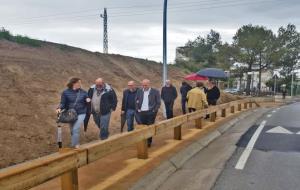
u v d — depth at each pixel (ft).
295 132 48.16
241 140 41.81
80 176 25.00
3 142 33.32
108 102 35.96
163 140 39.40
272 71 247.09
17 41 68.03
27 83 50.11
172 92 53.62
